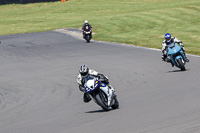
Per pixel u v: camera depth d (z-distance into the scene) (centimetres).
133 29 16200
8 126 3119
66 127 2675
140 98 3909
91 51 9650
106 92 3284
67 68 7169
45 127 2786
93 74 3325
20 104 4488
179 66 5678
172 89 4312
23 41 13588
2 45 12625
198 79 4847
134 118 2722
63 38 13862
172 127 2248
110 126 2500
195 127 2177
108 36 13838
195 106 2962
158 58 7625
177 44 5766
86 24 12144
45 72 6925
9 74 7050
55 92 5075
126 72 6175
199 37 12125
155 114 2794
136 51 9069
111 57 8244
